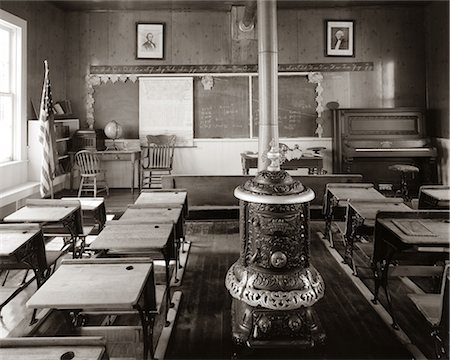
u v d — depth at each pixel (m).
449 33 7.15
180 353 2.54
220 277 3.73
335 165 7.67
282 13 8.01
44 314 2.94
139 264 2.23
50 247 4.45
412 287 3.47
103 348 1.51
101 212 4.18
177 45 7.99
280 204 2.49
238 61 8.00
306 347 2.50
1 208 5.55
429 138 7.48
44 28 7.11
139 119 8.05
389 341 2.64
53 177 5.72
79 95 8.04
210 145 8.09
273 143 2.78
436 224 2.89
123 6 7.77
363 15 8.01
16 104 6.16
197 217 5.50
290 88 8.06
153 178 8.03
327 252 4.35
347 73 8.03
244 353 2.49
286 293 2.53
